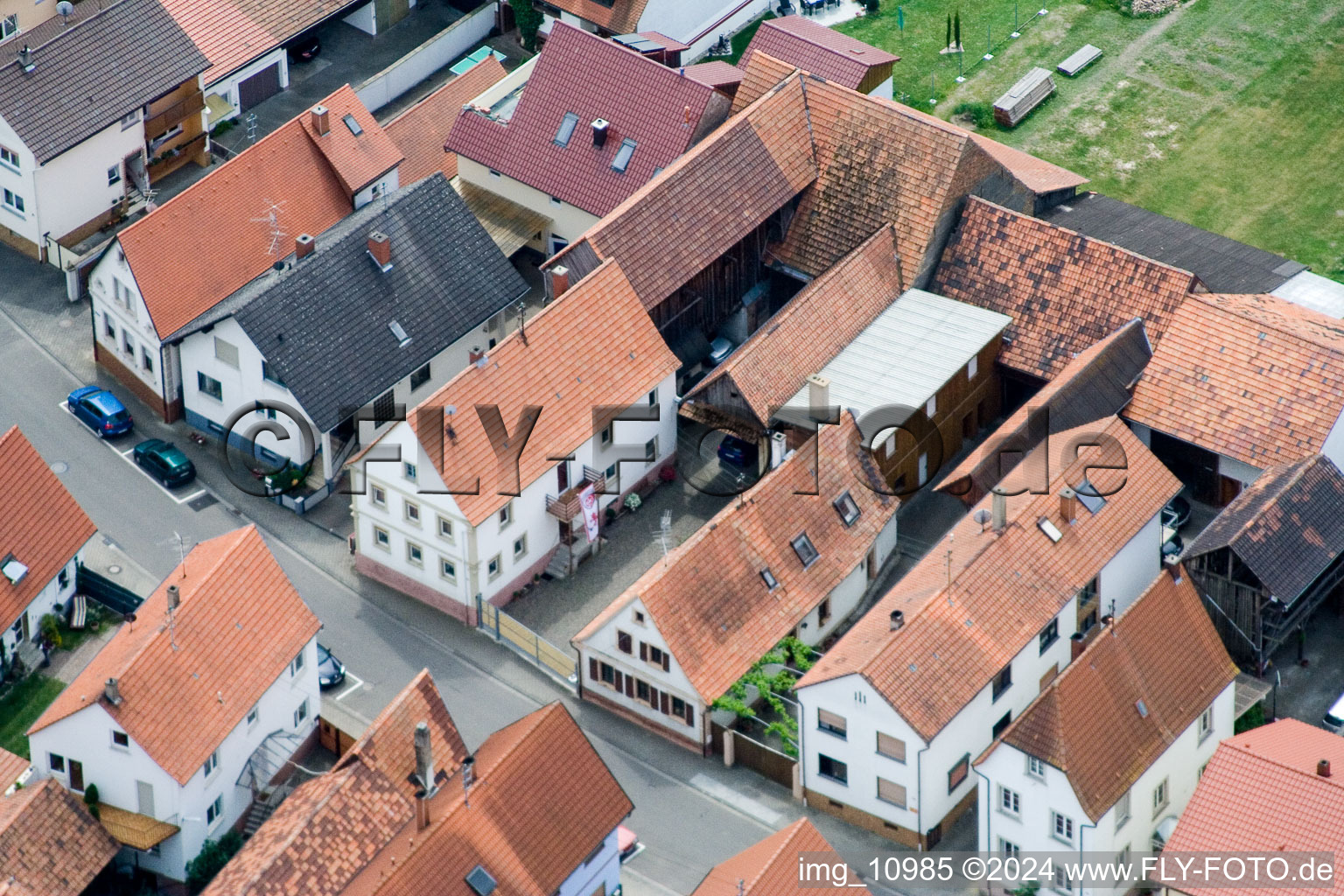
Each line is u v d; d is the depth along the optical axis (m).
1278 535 122.62
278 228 142.50
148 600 121.25
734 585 122.25
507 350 129.25
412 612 130.00
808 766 118.25
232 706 116.31
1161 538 127.44
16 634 125.31
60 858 111.88
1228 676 116.69
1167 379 133.88
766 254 143.25
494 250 140.75
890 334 136.75
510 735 112.12
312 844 108.94
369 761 112.12
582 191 145.50
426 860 105.56
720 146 140.50
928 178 140.12
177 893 116.44
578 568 131.75
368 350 134.75
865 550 127.19
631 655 121.38
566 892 109.38
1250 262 144.25
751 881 103.44
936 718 113.31
